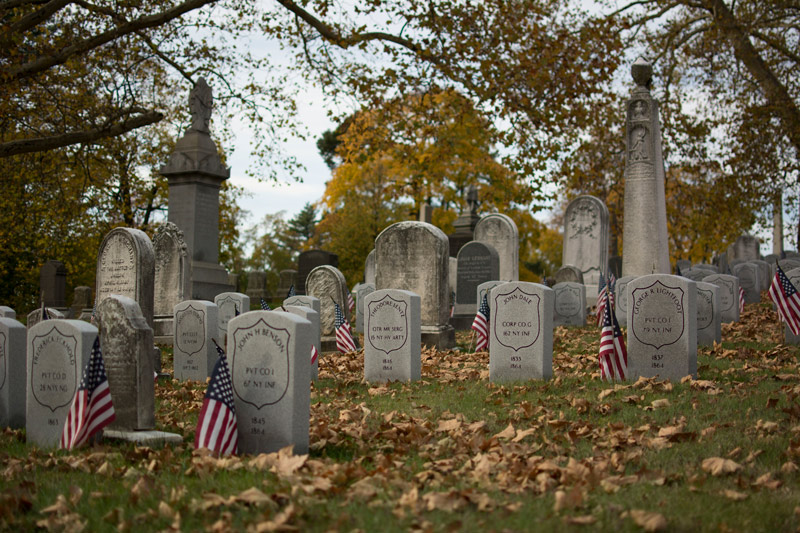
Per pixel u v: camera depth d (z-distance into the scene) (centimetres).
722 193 3061
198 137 2125
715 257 3894
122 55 1892
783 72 2884
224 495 503
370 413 810
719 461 559
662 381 938
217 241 2191
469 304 1964
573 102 2028
